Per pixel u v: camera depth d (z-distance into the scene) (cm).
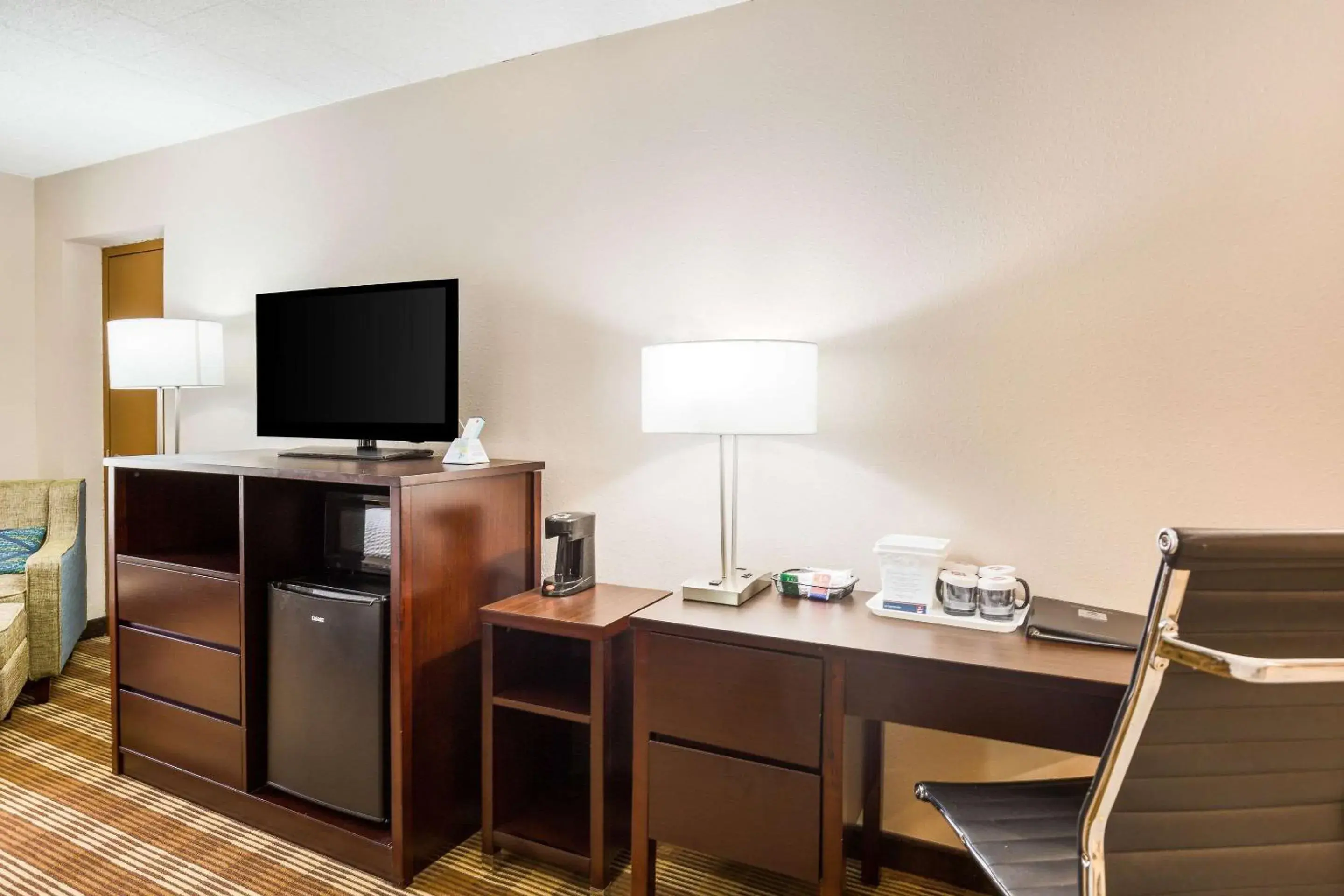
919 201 196
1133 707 92
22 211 372
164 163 330
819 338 208
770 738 156
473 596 213
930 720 145
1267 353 164
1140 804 98
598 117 237
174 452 347
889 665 145
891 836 203
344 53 246
